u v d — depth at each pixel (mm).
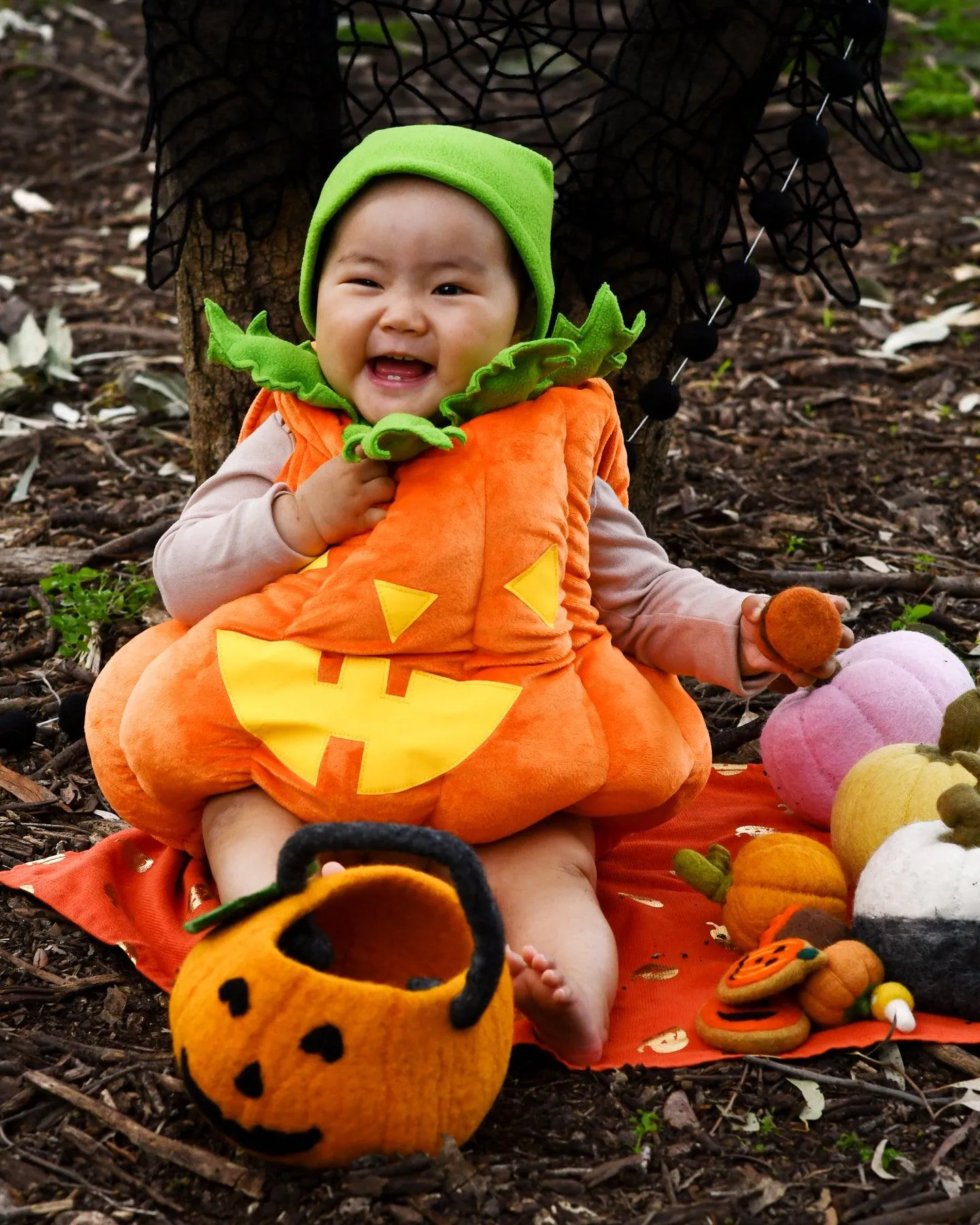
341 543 2166
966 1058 1946
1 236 6234
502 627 2111
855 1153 1798
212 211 2975
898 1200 1712
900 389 4941
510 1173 1724
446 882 1906
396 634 2076
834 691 2510
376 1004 1604
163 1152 1777
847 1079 1905
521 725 2080
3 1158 1787
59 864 2396
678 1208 1685
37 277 5789
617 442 2375
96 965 2193
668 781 2182
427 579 2070
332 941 1867
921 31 9258
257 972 1621
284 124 2895
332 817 2057
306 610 2102
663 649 2357
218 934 1720
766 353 5203
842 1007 1958
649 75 2791
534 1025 1917
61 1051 1985
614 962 1996
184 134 2924
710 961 2207
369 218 2121
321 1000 1604
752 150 6730
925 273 5910
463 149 2150
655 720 2203
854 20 2684
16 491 4055
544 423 2193
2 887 2371
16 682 3170
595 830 2340
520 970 1843
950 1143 1812
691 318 3051
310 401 2215
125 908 2318
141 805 2240
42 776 2795
